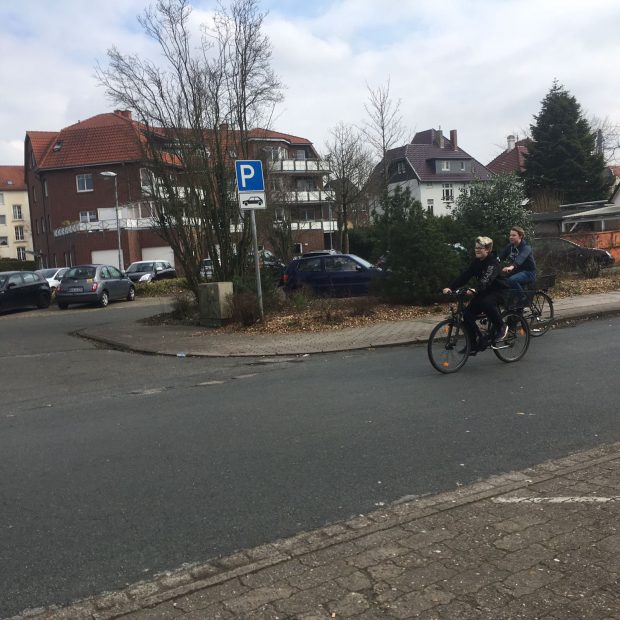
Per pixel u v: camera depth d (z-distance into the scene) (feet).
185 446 17.80
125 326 49.01
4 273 72.23
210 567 10.87
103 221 148.97
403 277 45.98
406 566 10.40
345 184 122.42
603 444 16.60
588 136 162.09
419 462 15.72
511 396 22.00
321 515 12.81
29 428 20.84
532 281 32.78
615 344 31.86
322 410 21.13
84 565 11.13
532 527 11.61
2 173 325.42
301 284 54.29
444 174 201.98
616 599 9.18
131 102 46.78
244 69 47.09
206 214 47.57
